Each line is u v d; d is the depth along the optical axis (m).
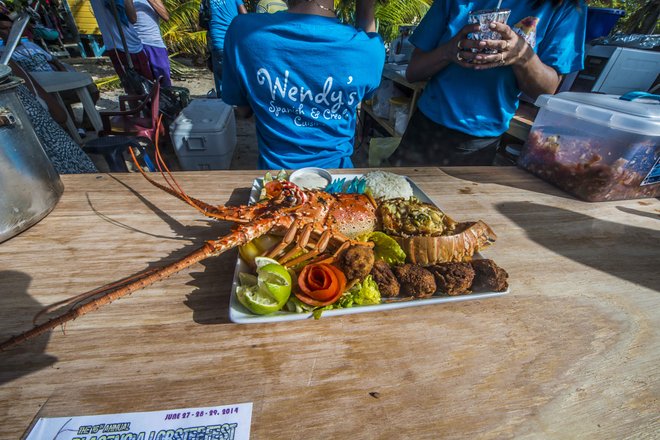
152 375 0.84
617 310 1.12
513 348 0.97
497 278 1.10
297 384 0.84
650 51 2.20
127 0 4.53
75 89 4.53
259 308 0.96
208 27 5.63
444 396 0.83
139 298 1.06
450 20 2.22
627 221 1.61
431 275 1.10
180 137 3.73
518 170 2.09
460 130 2.40
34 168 1.31
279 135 2.11
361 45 1.90
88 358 0.87
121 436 0.72
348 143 2.35
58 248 1.23
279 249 1.23
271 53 1.81
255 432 0.74
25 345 0.89
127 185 1.65
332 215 1.41
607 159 1.63
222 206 1.47
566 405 0.82
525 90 2.26
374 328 1.01
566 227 1.55
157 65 5.38
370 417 0.78
